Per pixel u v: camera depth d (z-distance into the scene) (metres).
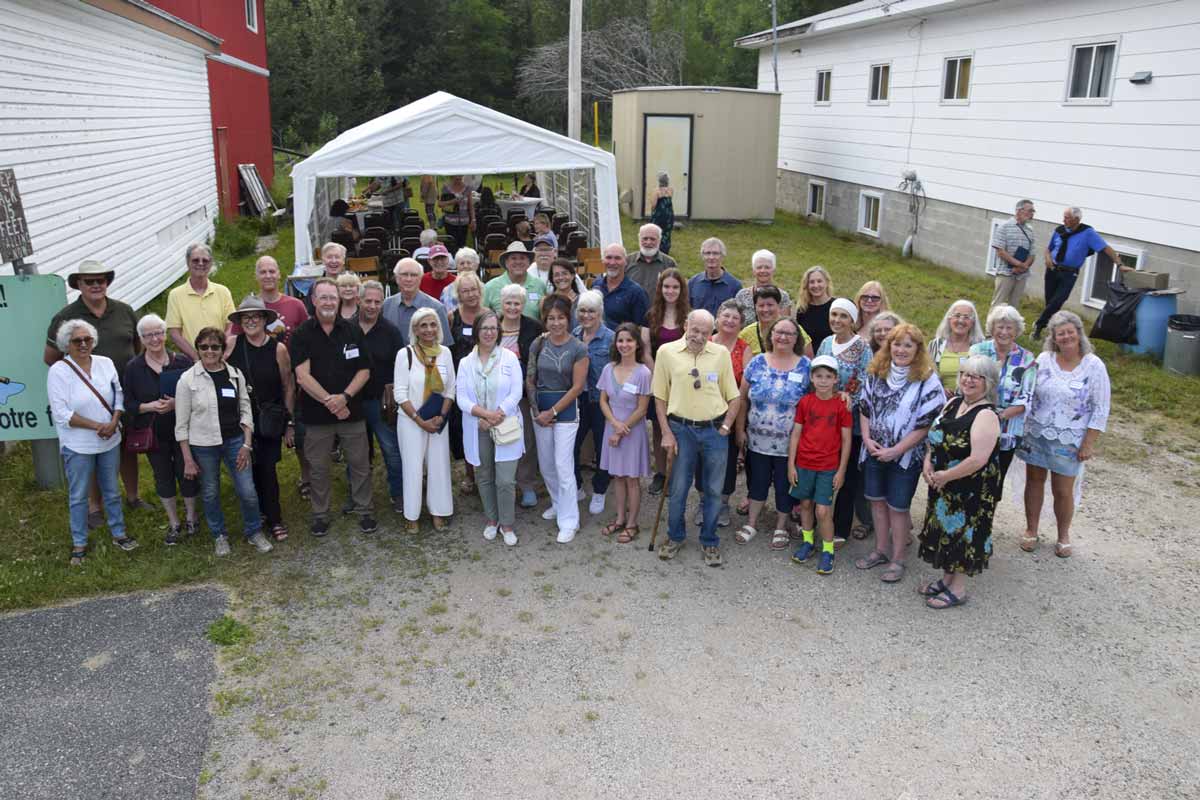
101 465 5.84
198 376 5.68
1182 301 10.53
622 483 6.36
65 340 5.55
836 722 4.42
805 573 5.88
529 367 6.29
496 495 6.27
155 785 3.96
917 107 16.12
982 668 4.86
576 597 5.56
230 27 19.11
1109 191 11.64
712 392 5.73
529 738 4.30
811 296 6.60
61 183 9.36
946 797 3.95
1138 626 5.25
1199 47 10.08
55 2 9.45
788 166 22.12
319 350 5.93
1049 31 12.57
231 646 5.00
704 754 4.20
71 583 5.55
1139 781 4.04
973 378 5.04
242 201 19.64
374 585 5.68
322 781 4.01
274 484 6.13
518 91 38.88
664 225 15.73
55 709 4.44
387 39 38.25
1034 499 6.02
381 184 17.97
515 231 13.31
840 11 19.11
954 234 15.30
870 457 5.68
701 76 36.50
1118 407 8.82
